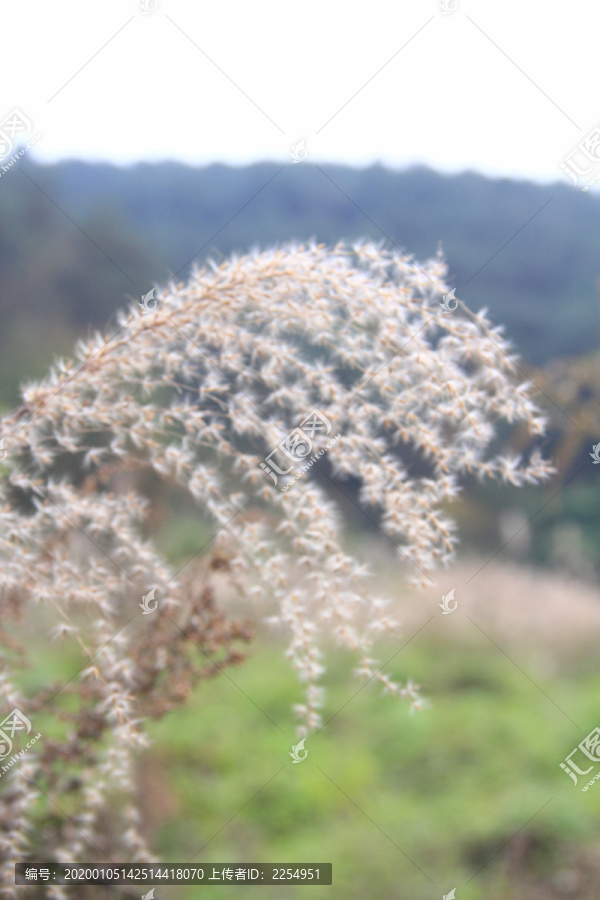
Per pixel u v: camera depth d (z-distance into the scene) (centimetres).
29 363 888
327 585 148
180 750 326
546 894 267
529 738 387
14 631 158
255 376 140
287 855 272
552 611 566
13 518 137
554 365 620
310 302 142
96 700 159
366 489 145
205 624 164
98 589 144
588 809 323
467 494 828
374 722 390
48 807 165
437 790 338
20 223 1188
